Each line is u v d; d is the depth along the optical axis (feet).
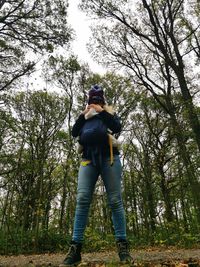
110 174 10.80
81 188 10.87
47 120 57.72
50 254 25.79
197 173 55.01
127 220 39.19
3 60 56.44
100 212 38.81
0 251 27.86
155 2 59.16
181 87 55.57
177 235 31.81
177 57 57.06
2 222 32.45
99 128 10.87
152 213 50.21
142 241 34.53
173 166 65.67
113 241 30.50
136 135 74.64
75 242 10.67
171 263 11.79
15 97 62.75
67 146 56.18
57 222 36.83
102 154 10.93
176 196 64.90
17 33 55.16
